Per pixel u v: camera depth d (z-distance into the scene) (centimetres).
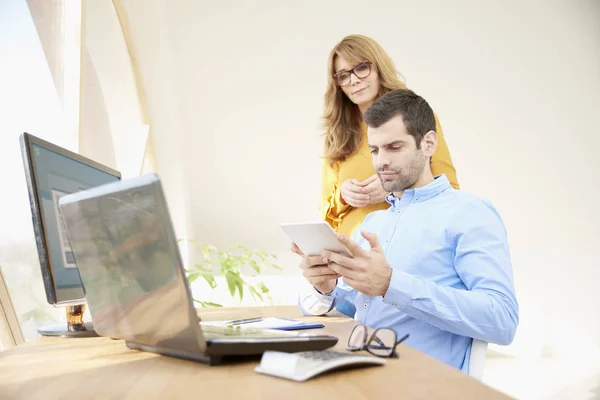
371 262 125
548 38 430
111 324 100
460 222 152
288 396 67
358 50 268
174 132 436
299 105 444
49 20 238
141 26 382
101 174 154
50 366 91
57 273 121
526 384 383
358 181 278
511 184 501
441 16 414
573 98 457
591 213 515
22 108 212
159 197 78
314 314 159
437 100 460
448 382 74
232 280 314
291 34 411
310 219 511
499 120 466
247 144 457
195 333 82
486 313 129
